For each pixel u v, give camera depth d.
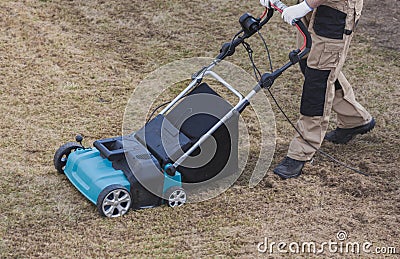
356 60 11.57
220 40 12.21
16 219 7.17
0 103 9.77
